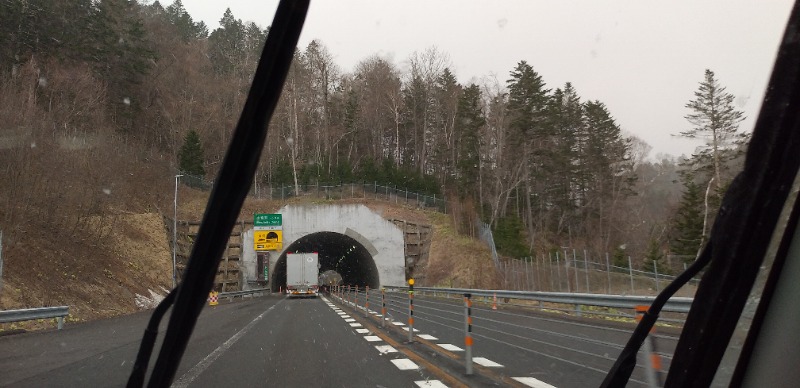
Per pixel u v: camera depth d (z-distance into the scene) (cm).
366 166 7325
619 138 7112
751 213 229
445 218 6438
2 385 905
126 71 6303
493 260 5662
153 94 7256
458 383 849
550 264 3397
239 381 909
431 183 7394
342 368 1019
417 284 5797
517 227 6147
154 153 6550
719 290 241
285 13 241
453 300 3353
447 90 8456
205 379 930
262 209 6119
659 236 5281
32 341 1605
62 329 2047
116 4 6391
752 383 238
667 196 6406
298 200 6438
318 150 8444
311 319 2314
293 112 7550
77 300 2989
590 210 7288
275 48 243
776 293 229
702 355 248
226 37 9444
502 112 6744
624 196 7012
